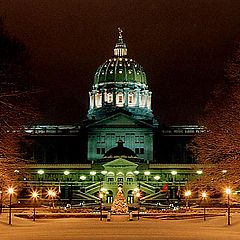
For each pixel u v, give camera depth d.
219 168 87.31
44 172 193.62
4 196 117.94
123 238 49.47
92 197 178.25
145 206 143.12
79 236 52.03
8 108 71.81
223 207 119.06
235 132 83.19
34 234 55.06
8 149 79.25
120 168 193.62
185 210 109.38
